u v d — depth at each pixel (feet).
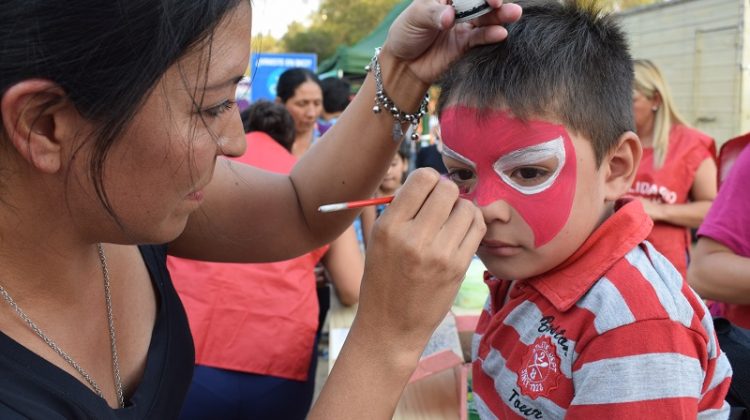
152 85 2.17
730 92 19.16
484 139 3.10
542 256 3.19
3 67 2.02
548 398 3.14
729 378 3.44
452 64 3.30
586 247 3.20
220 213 3.76
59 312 2.65
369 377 2.66
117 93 2.13
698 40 20.11
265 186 3.89
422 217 2.65
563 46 3.18
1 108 2.08
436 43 3.30
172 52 2.16
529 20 3.35
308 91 12.85
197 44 2.23
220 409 6.64
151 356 3.04
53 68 2.05
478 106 3.10
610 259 3.12
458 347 5.25
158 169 2.35
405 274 2.62
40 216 2.42
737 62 18.76
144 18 2.08
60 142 2.23
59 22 2.02
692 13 20.22
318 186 3.81
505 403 3.40
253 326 6.71
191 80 2.29
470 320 5.77
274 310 6.77
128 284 3.10
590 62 3.19
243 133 2.77
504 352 3.47
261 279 6.79
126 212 2.42
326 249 7.47
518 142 3.06
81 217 2.46
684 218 8.21
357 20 75.41
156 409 2.98
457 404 4.96
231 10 2.33
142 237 2.59
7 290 2.50
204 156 2.47
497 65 3.15
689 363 2.82
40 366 2.43
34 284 2.56
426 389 5.16
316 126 17.71
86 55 2.06
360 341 2.72
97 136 2.20
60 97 2.12
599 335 2.93
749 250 5.19
